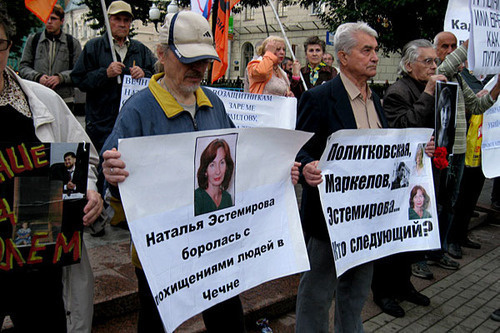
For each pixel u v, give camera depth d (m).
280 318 3.18
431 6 11.73
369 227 2.37
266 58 4.41
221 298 1.85
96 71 3.89
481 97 3.63
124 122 1.74
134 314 2.88
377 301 3.42
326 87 2.37
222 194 1.83
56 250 1.61
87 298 1.84
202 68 1.77
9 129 1.60
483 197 6.62
